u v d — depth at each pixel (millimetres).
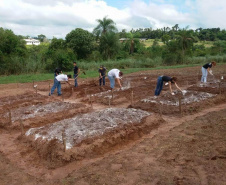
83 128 6355
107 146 5855
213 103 9406
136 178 4203
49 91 13273
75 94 12422
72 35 29297
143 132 6754
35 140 6078
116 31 32500
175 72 21266
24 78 19281
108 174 4402
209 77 16297
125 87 13367
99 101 10578
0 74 21547
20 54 23453
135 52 39281
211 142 5484
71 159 5215
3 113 8906
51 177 4656
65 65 23375
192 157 4844
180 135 6082
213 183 3879
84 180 4242
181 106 8836
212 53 39312
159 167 4543
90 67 25625
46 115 8359
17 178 4605
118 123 6754
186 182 3953
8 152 5828
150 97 10258
